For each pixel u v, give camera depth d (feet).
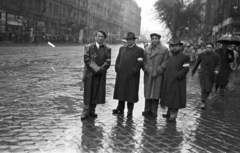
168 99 20.40
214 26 131.85
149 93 21.63
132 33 21.34
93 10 281.95
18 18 135.44
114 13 371.15
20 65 50.34
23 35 133.69
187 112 23.93
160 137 16.89
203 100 25.91
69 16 217.97
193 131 18.52
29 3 146.20
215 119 22.06
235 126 20.33
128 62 21.36
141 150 14.58
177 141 16.35
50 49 112.98
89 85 19.65
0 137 15.31
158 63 21.53
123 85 21.33
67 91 29.37
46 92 28.17
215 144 16.22
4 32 123.54
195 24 142.41
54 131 16.76
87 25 263.49
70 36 193.77
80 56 86.22
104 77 20.11
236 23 90.27
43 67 50.24
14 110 20.88
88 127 17.94
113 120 19.98
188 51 75.87
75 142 15.19
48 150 13.91
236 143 16.62
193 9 136.98
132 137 16.56
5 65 48.47
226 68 31.81
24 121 18.39
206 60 26.35
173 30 138.21
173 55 21.07
